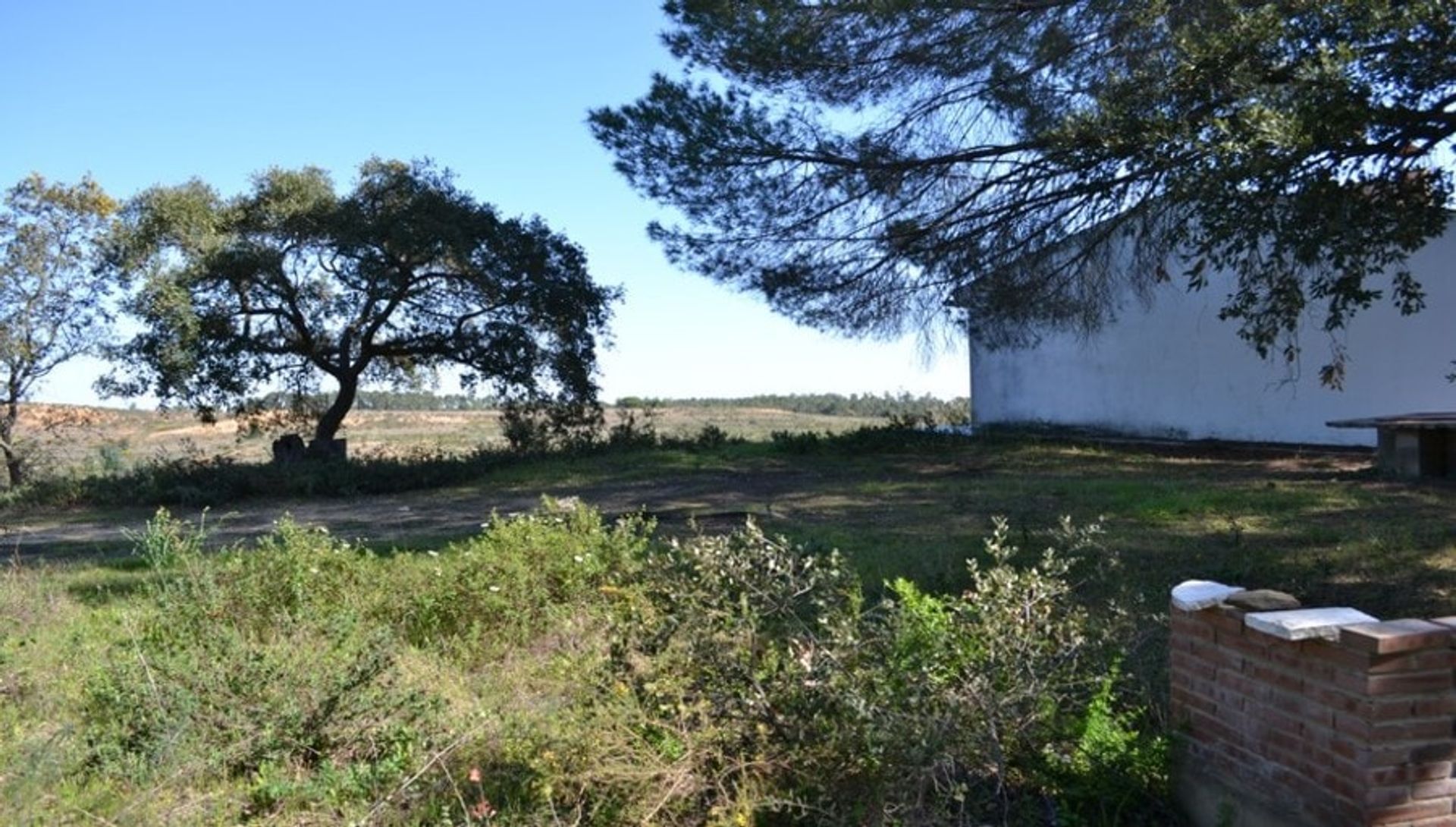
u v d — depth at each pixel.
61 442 20.55
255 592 6.39
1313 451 15.80
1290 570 7.29
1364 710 3.13
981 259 12.30
